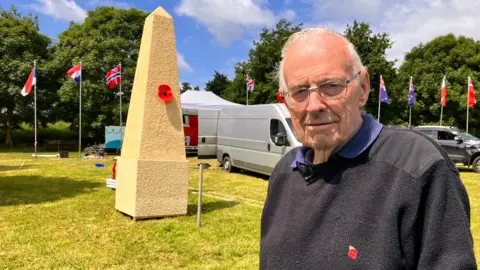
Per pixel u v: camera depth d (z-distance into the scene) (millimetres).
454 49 28031
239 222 5426
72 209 6035
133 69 23797
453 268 828
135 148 5574
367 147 1042
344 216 1009
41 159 15164
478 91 25500
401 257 919
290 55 1187
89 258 3893
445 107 26953
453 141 12891
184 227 5070
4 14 24281
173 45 5785
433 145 979
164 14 5711
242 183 9516
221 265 3783
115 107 22609
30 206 6246
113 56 23141
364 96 1182
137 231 4848
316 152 1177
